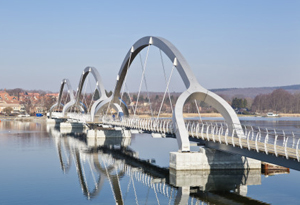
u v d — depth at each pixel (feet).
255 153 88.84
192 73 131.64
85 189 101.86
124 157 156.97
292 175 114.73
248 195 92.89
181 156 111.14
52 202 89.40
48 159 149.59
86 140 224.12
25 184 106.93
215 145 109.91
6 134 259.80
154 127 139.74
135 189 101.50
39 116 574.97
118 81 215.51
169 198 92.02
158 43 156.87
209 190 98.22
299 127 307.78
